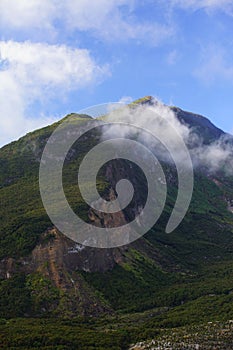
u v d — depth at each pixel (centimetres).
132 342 15362
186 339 14688
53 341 14700
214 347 13962
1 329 15812
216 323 16362
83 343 14888
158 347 14250
